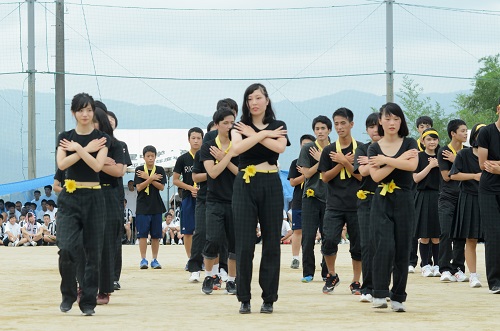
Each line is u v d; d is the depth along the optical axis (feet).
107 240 32.14
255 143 28.76
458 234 40.88
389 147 30.42
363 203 33.65
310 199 42.27
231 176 37.09
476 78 92.58
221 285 41.04
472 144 41.01
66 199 28.89
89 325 26.11
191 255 43.06
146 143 93.35
